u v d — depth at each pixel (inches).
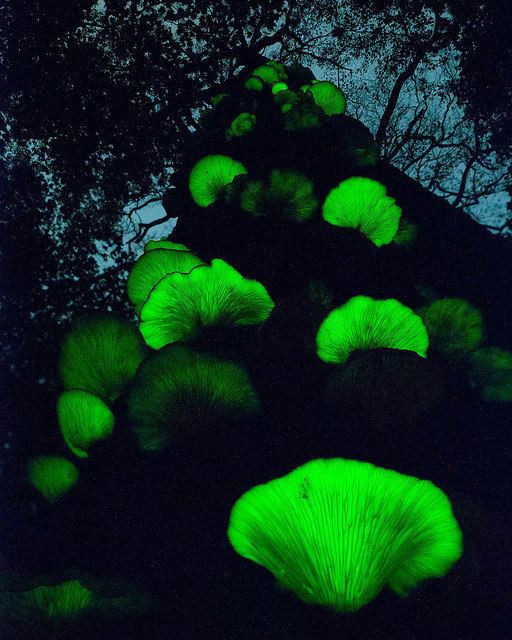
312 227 46.7
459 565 25.8
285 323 33.6
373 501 21.5
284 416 30.7
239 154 62.8
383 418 29.7
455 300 37.8
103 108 257.1
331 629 22.3
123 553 27.1
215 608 24.3
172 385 28.0
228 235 48.7
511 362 36.9
